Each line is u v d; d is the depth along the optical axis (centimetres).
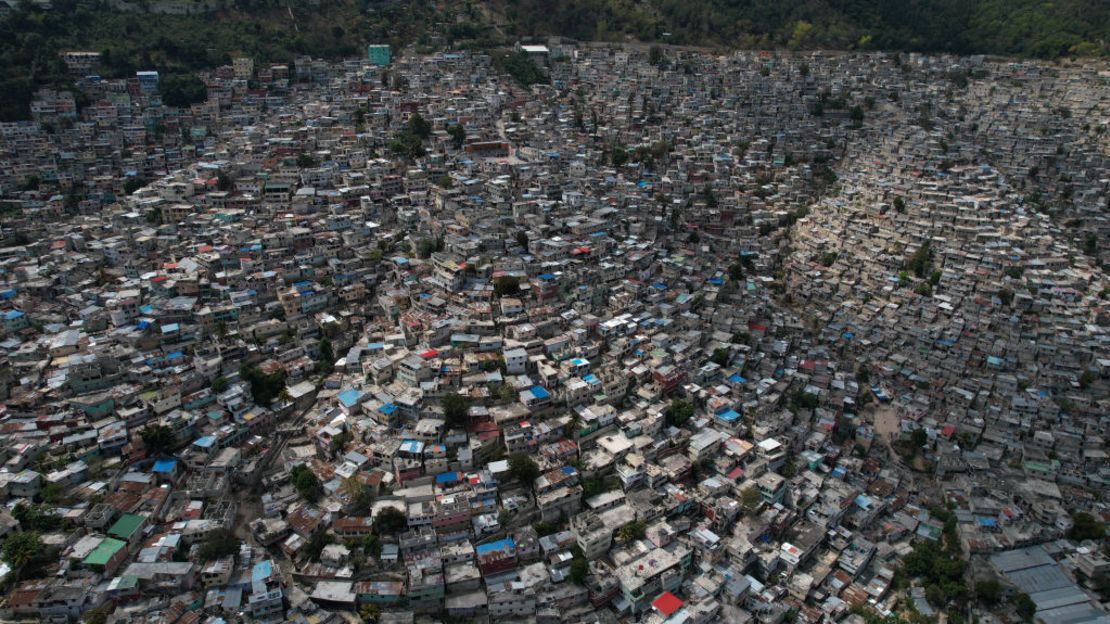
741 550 15238
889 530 17175
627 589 14088
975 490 18250
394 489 15762
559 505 15638
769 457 17525
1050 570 16112
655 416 17938
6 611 12594
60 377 17950
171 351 19462
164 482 15675
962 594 15412
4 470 15150
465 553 14612
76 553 13525
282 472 16438
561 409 17962
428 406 17412
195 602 13200
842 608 14838
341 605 13600
